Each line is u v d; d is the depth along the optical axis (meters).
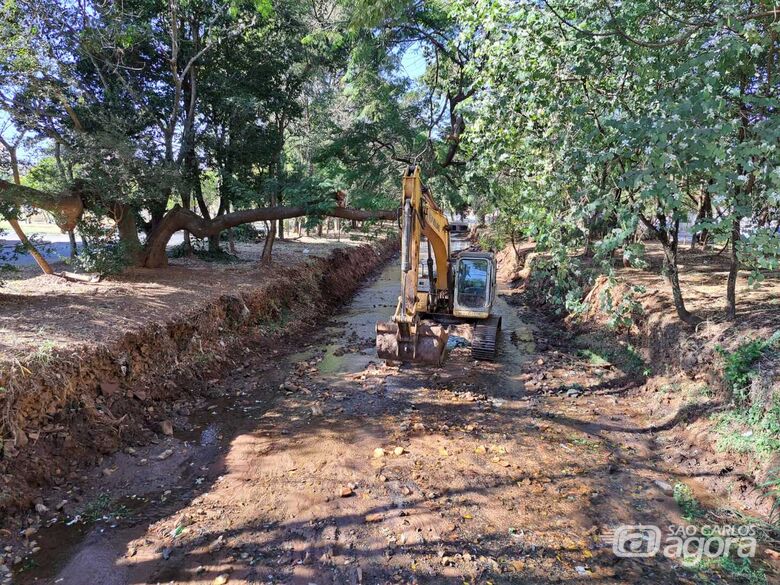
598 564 4.93
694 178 7.45
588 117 7.09
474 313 11.88
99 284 11.95
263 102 16.91
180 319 10.04
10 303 9.57
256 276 14.91
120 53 13.07
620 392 9.44
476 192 17.97
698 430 7.14
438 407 8.79
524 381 10.16
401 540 5.23
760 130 4.82
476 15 8.46
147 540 5.25
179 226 14.81
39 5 10.51
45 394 6.55
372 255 29.12
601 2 6.07
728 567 4.88
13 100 10.33
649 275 13.34
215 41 13.74
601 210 7.77
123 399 7.77
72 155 10.76
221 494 6.09
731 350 7.50
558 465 6.78
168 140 13.77
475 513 5.71
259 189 16.67
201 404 8.87
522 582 4.68
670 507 5.86
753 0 5.52
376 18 11.18
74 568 4.82
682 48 6.01
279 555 5.02
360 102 20.69
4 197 9.42
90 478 6.34
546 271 16.02
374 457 6.98
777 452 5.88
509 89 8.39
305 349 12.47
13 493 5.55
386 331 8.18
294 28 16.92
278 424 8.09
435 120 19.42
